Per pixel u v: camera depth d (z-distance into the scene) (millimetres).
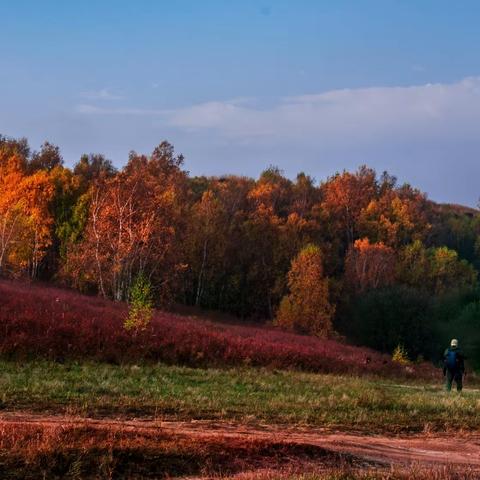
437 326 77938
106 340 25922
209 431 13156
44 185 76438
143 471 9609
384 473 10125
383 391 22219
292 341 45281
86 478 9117
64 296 44406
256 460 10641
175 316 48969
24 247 66375
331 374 31141
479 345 67812
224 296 96312
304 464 10734
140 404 15273
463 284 106688
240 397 18141
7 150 107688
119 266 61875
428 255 122562
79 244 69000
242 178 136875
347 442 13266
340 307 92500
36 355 22547
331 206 129625
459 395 24156
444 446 14242
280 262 99812
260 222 102750
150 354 26438
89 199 81125
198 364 27469
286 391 20672
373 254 100375
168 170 103500
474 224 164625
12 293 35281
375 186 146250
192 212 93938
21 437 9914
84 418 13422
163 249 67625
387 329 79938
